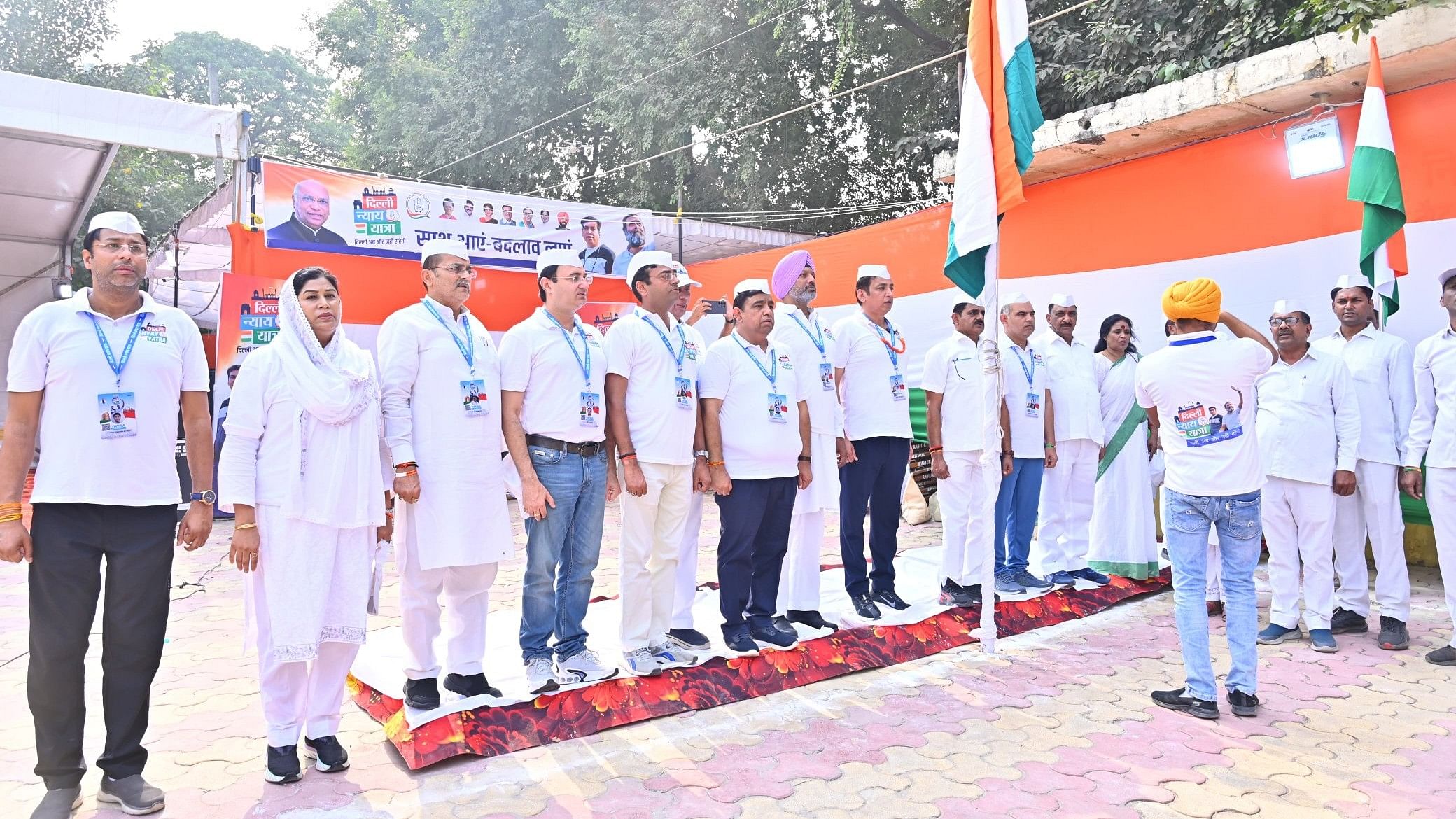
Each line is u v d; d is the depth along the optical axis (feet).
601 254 36.86
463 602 12.33
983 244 15.62
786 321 16.16
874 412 16.71
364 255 31.17
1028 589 18.49
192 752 11.62
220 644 16.67
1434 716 12.67
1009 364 18.45
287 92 115.65
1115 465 19.93
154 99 26.94
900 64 48.52
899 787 10.55
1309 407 16.31
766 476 14.20
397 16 68.90
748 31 46.09
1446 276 15.30
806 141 51.44
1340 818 9.70
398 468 11.39
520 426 12.44
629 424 13.47
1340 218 21.08
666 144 49.60
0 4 65.72
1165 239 24.36
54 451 9.70
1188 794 10.32
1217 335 13.00
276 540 10.39
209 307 44.14
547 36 55.62
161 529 10.28
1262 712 12.93
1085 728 12.37
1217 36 26.68
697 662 13.78
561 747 11.79
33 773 11.09
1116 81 28.66
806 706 13.37
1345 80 19.84
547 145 59.26
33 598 9.77
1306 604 16.49
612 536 28.99
